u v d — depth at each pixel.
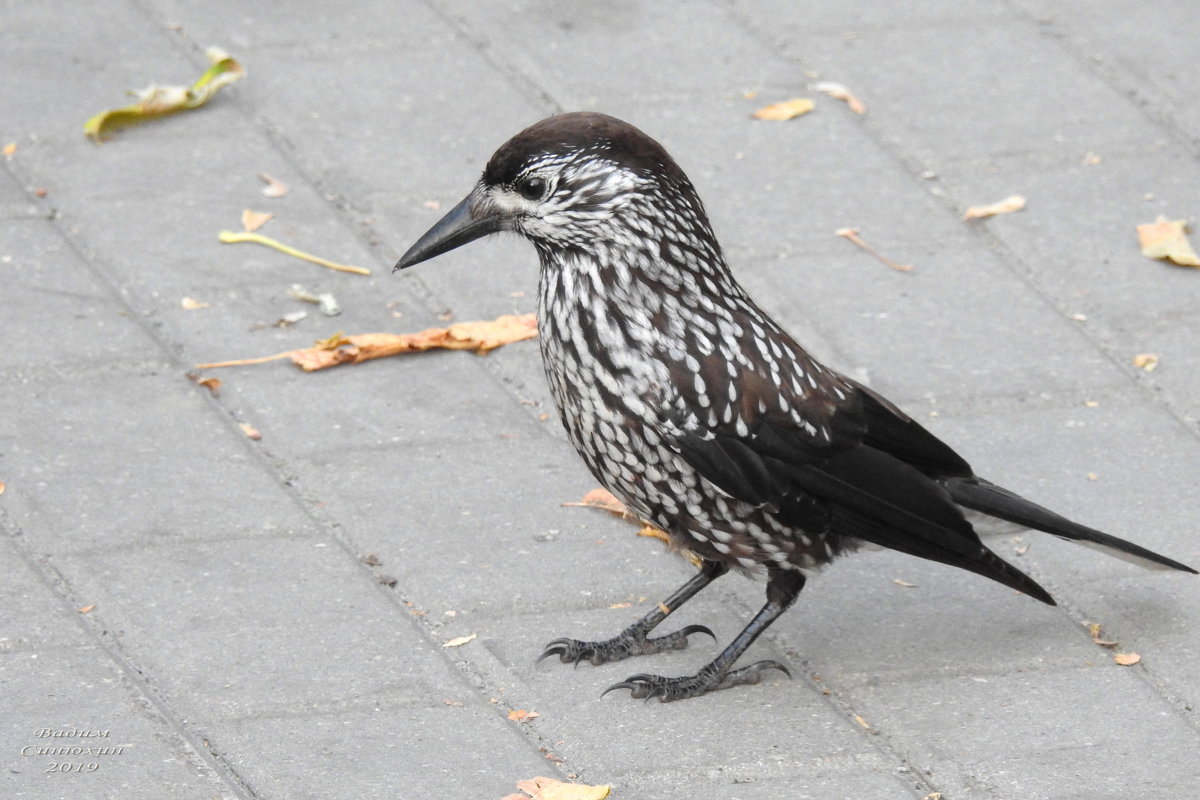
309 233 11.67
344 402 10.26
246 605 8.60
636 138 7.87
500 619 8.68
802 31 14.28
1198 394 10.59
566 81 13.41
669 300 7.93
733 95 13.41
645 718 8.08
